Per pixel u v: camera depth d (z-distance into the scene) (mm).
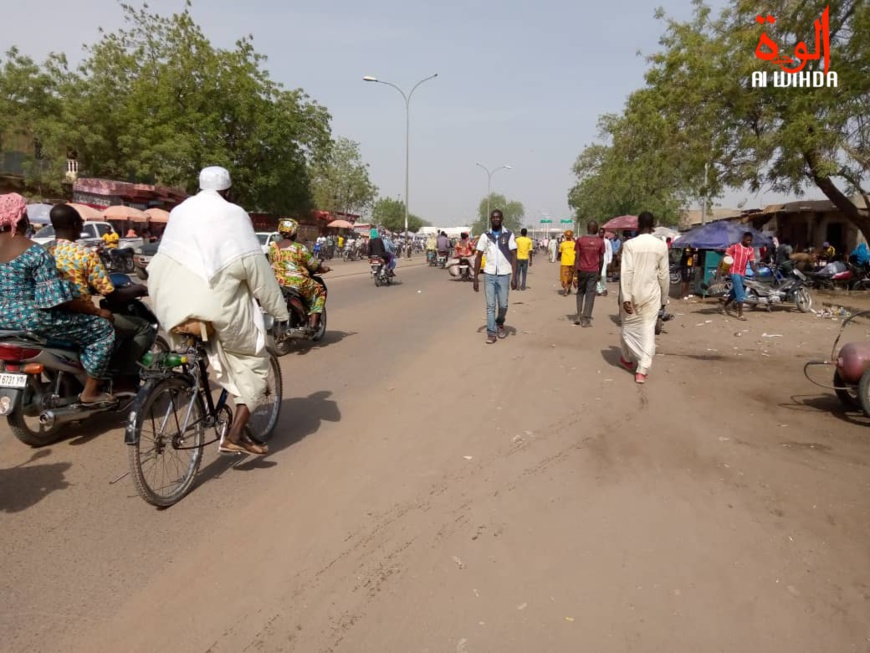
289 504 3980
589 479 4398
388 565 3279
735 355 8945
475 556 3373
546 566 3279
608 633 2758
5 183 31969
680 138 17094
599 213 50500
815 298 16922
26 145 33250
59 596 2990
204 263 3885
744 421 5746
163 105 33656
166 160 33375
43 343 4496
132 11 34906
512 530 3658
